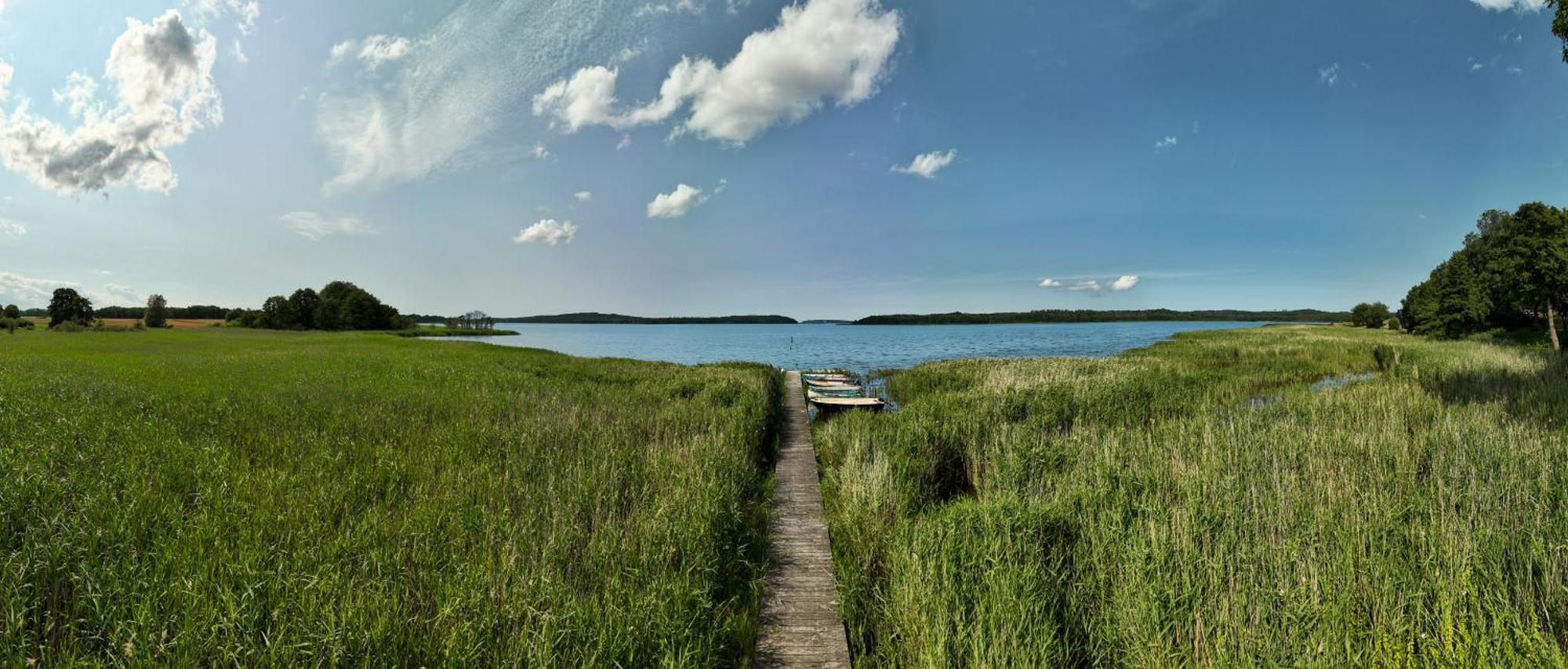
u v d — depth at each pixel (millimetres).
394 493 6641
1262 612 3979
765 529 7289
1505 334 44781
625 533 5668
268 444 8383
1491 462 7480
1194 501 5883
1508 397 13141
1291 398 14938
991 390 15492
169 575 4258
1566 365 19219
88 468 6457
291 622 3775
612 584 4539
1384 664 3568
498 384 18047
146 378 16703
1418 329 55156
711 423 11305
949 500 9023
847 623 5051
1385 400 12977
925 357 50188
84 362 21922
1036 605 4301
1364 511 5816
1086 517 5977
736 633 4777
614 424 11227
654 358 53312
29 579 4176
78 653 3641
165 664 3324
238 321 107875
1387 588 4086
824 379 25562
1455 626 3775
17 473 5855
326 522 5434
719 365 29938
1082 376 19062
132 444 7754
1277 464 7570
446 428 9969
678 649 4102
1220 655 3576
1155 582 4359
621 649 3842
